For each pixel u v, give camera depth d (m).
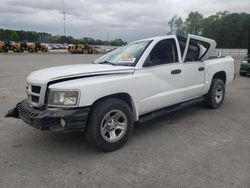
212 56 6.84
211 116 6.37
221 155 4.21
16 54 41.66
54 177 3.62
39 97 4.20
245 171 3.70
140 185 3.40
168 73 5.31
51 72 4.42
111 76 4.46
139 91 4.78
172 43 5.59
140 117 5.08
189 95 5.99
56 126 4.00
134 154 4.30
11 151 4.45
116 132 4.52
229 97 8.62
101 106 4.23
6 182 3.49
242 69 14.63
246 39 104.44
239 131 5.33
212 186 3.35
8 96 8.75
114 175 3.65
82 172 3.74
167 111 5.45
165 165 3.91
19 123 5.88
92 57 36.81
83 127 4.06
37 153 4.37
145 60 4.97
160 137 5.03
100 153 4.36
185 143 4.73
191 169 3.77
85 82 4.12
